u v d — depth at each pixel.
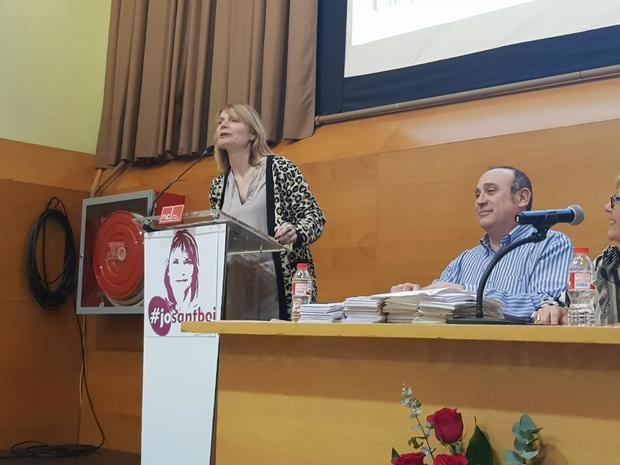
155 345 1.81
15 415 3.47
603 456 0.98
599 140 2.26
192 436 1.69
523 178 2.06
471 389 1.11
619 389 0.98
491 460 1.06
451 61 2.72
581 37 2.41
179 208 1.83
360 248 2.79
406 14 2.88
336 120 3.04
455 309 1.34
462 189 2.55
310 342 1.31
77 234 3.77
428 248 2.60
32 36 3.75
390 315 1.40
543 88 2.48
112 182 3.81
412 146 2.72
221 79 3.39
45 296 3.58
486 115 2.57
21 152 3.63
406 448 1.16
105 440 3.57
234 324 1.35
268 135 3.13
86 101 3.95
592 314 1.50
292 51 3.13
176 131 3.57
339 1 3.11
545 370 1.05
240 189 2.23
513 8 2.58
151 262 1.87
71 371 3.69
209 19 3.53
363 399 1.23
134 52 3.74
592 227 2.22
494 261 1.36
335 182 2.91
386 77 2.90
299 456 1.28
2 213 3.50
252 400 1.37
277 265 2.00
